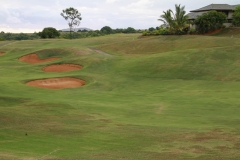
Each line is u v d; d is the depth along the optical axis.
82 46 72.38
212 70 39.69
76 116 20.02
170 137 15.11
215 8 87.31
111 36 97.88
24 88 33.69
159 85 35.91
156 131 16.33
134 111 22.88
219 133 15.82
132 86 36.25
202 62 42.84
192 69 40.81
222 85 33.53
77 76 40.91
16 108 20.70
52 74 44.41
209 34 76.94
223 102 25.55
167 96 29.89
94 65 48.12
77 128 16.66
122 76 41.56
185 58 45.28
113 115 21.30
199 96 28.94
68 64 50.25
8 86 33.91
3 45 84.19
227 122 18.69
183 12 74.50
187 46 59.88
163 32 75.56
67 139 14.34
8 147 12.34
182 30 75.25
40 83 37.59
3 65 54.28
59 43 83.81
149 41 67.06
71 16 136.75
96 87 35.88
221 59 43.28
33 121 17.45
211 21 75.88
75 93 32.44
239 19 77.12
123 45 66.19
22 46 80.62
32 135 14.63
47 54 61.22
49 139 14.13
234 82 34.53
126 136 15.24
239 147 13.38
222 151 12.80
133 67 44.94
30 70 47.66
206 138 14.88
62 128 16.45
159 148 13.27
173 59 45.59
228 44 58.06
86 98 29.44
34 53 62.31
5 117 17.28
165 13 75.00
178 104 25.77
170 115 21.45
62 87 36.19
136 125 17.89
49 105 22.41
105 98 29.55
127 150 12.88
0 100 22.81
